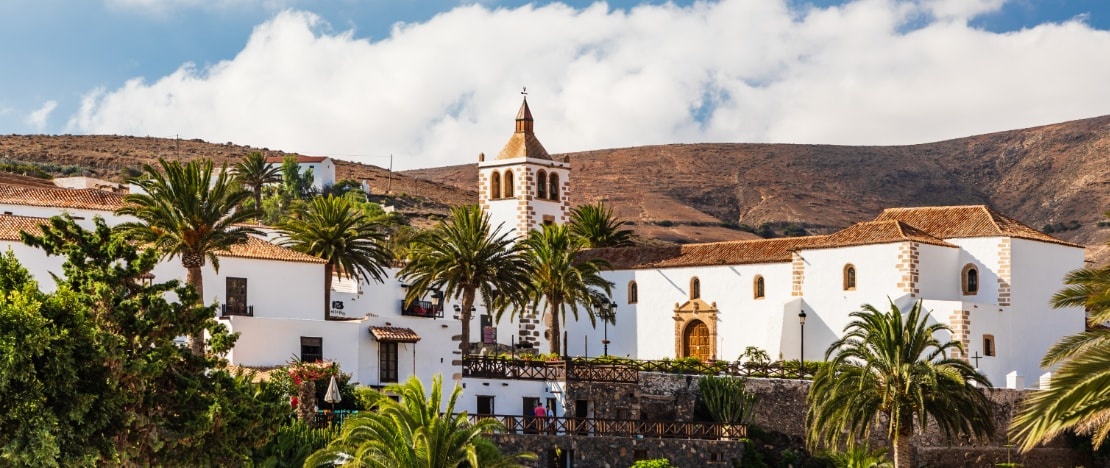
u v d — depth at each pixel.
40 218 76.31
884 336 68.06
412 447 57.22
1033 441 33.41
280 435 58.84
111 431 45.22
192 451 47.88
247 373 67.44
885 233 89.06
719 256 96.69
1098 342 40.00
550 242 91.50
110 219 86.31
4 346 41.84
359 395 68.56
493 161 106.25
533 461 70.69
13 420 42.75
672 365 83.44
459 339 77.50
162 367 46.38
